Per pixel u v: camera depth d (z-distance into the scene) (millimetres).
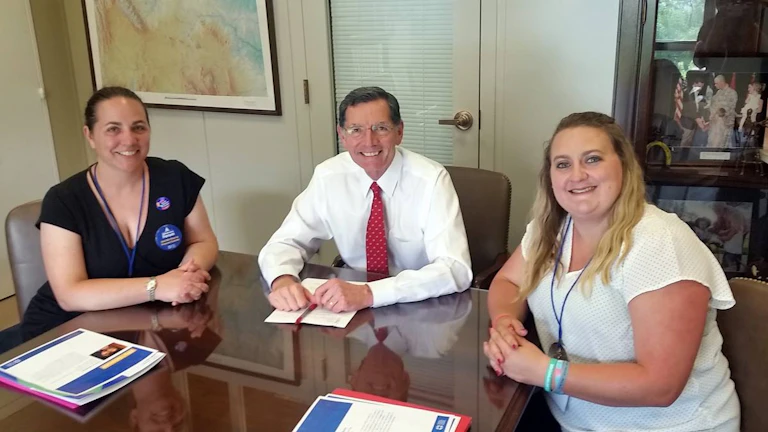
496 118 2762
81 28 3553
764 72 2205
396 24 2840
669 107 2303
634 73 2244
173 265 1911
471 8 2672
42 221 1739
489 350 1310
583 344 1348
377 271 1953
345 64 2998
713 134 2301
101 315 1613
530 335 1485
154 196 1882
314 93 3062
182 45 3270
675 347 1187
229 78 3213
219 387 1256
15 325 3115
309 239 1993
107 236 1796
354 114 1753
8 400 1225
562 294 1363
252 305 1636
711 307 1312
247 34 3092
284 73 3096
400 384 1255
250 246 3516
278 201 3346
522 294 1467
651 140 2334
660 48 2242
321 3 2916
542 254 1431
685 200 2389
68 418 1168
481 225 2205
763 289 1334
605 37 2490
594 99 2576
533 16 2580
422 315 1554
